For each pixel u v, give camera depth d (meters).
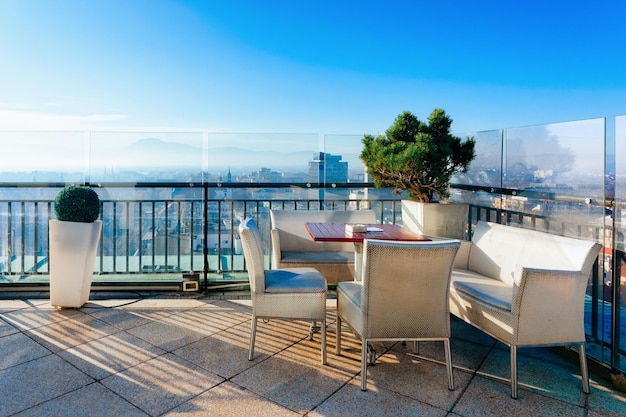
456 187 4.96
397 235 3.47
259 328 3.53
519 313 2.50
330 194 5.21
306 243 4.53
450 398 2.49
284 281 3.06
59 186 4.66
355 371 2.81
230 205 4.93
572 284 2.55
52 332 3.37
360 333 2.62
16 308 3.93
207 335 3.37
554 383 2.71
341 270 4.09
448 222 4.39
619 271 2.76
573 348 3.01
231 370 2.79
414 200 5.00
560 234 3.36
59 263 3.84
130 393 2.48
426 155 4.22
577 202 3.16
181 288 4.48
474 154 4.55
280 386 2.59
